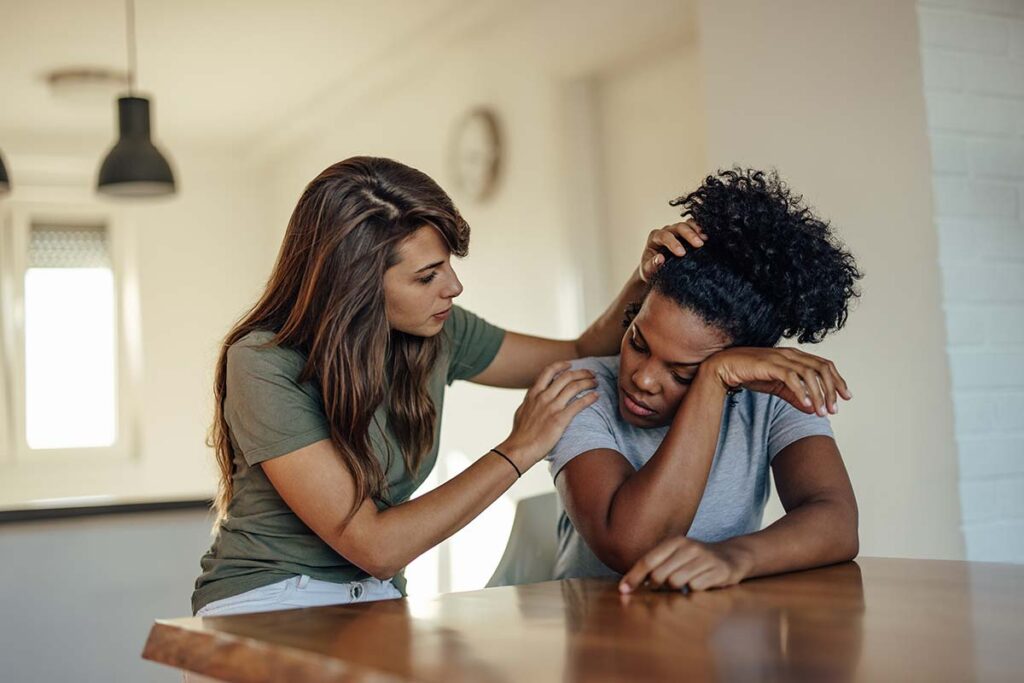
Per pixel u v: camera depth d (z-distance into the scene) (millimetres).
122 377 7074
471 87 4961
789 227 1603
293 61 5324
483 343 2020
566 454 1654
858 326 2775
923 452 2600
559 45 4238
